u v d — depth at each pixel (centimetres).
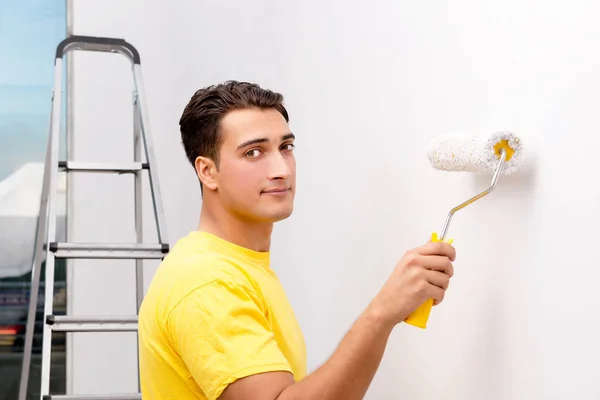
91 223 335
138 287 295
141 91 284
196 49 322
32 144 346
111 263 338
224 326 129
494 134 134
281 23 258
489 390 151
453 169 147
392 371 190
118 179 337
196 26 321
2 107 344
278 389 125
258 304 139
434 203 170
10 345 342
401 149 184
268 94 153
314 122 234
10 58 346
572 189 129
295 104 248
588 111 125
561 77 132
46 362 236
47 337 237
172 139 334
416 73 178
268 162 149
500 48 148
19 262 343
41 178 346
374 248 196
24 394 273
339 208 217
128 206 337
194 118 154
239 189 149
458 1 162
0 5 346
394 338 189
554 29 133
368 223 200
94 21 336
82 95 337
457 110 162
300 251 246
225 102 151
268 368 126
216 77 309
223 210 155
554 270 133
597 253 123
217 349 128
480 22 154
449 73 165
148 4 337
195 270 135
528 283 140
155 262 340
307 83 239
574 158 129
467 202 140
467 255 159
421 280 131
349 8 211
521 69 142
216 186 154
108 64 339
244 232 155
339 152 217
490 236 151
